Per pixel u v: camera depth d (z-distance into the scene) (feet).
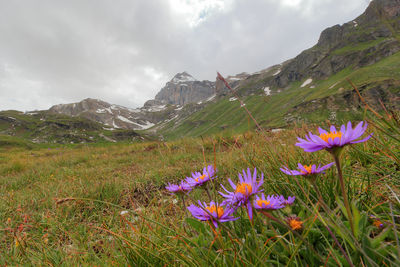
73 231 8.07
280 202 3.68
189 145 28.76
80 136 449.06
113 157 32.48
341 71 441.27
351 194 4.90
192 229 5.15
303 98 359.46
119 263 4.89
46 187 15.17
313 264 3.39
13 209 10.81
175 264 4.17
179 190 4.67
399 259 2.67
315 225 3.88
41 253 6.33
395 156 5.69
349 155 7.82
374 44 421.18
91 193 12.07
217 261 3.67
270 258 3.94
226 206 3.60
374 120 7.00
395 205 4.29
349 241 3.05
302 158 6.95
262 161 7.97
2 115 495.41
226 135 19.42
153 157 27.25
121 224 7.14
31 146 209.97
